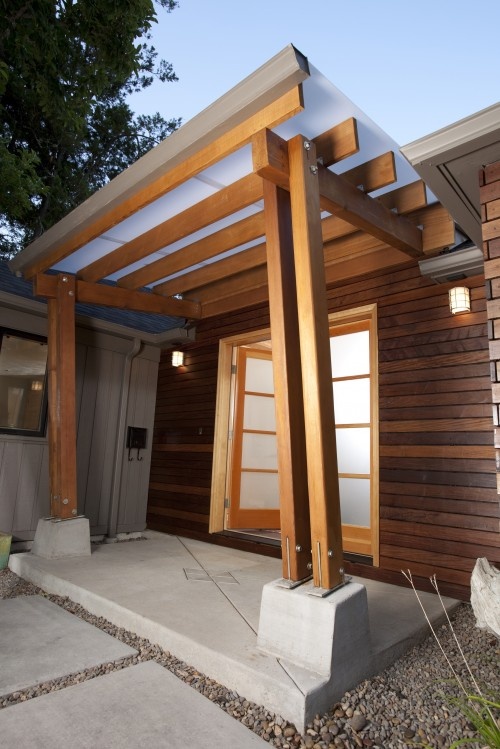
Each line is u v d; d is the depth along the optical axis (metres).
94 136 14.84
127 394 5.64
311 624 1.98
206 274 4.73
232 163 2.88
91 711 1.79
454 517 3.21
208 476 5.07
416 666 2.23
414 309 3.66
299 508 2.30
